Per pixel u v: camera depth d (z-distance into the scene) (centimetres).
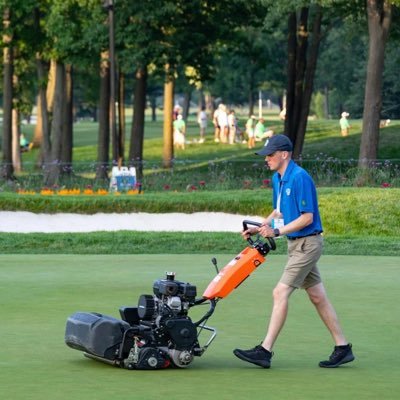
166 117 8519
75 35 6931
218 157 9350
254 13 7019
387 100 11694
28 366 1606
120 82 8931
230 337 1883
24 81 9338
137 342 1591
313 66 7238
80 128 16838
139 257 3372
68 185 5809
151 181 5656
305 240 1634
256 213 4231
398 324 2031
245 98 16725
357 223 4119
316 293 1653
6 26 7262
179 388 1452
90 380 1502
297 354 1733
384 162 5747
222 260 3256
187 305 1608
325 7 6288
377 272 2905
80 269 2998
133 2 6569
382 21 5838
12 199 4256
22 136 11931
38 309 2217
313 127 10731
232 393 1420
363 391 1446
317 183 5347
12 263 3170
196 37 6888
